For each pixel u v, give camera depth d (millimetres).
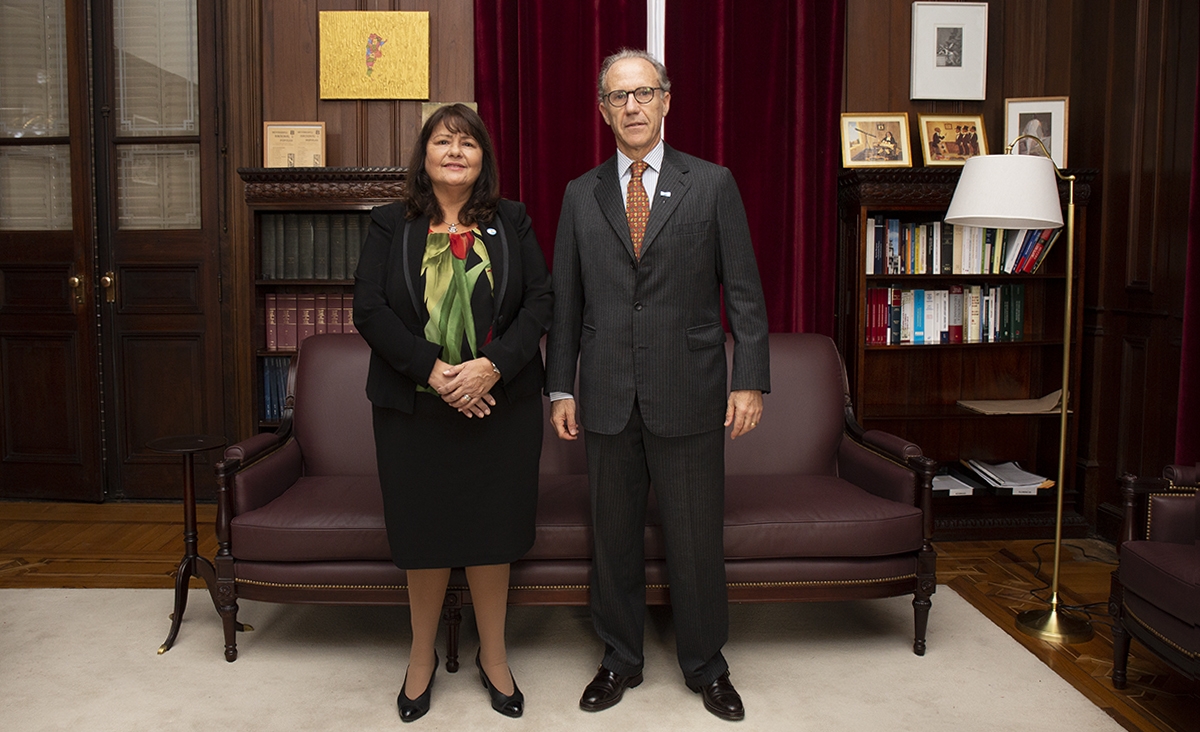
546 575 2479
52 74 4242
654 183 2193
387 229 2197
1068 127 3945
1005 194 2766
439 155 2113
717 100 3881
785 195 3947
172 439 2775
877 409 3953
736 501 2605
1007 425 4117
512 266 2186
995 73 4039
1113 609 2416
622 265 2158
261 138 4105
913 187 3660
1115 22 3729
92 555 3572
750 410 2180
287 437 3025
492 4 3887
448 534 2156
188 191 4250
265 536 2459
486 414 2141
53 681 2463
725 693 2281
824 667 2561
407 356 2045
